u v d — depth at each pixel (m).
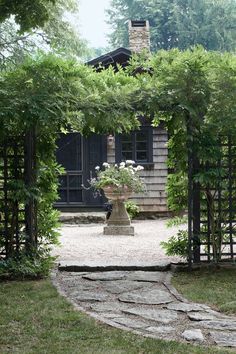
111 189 10.91
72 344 4.00
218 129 6.64
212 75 6.55
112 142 14.88
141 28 15.68
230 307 4.97
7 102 6.11
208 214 6.88
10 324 4.50
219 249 6.89
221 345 3.99
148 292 5.63
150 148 14.75
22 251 6.68
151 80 6.67
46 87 6.35
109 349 3.88
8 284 6.00
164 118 6.92
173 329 4.39
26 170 6.68
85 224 13.37
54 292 5.55
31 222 6.73
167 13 28.50
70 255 8.05
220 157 6.67
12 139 6.73
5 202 6.64
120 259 7.55
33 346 3.97
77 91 6.48
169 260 7.39
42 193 6.98
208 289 5.74
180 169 6.99
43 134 7.02
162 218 14.68
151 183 14.73
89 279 6.29
